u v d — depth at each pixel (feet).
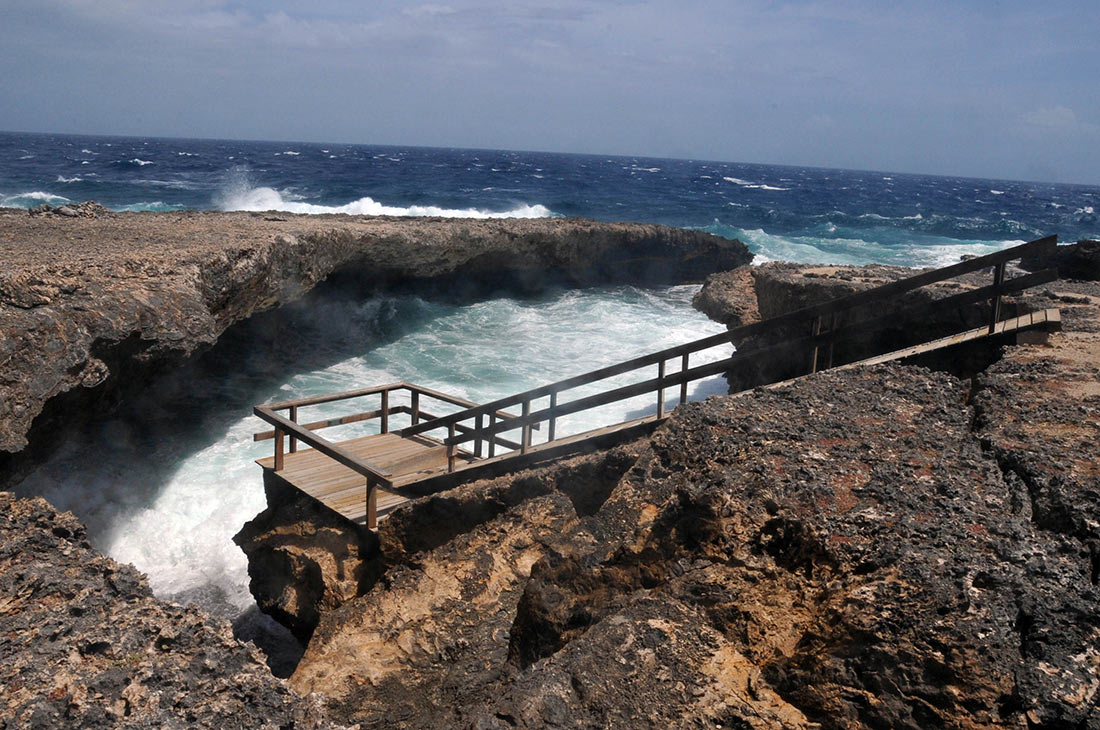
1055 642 10.30
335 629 19.99
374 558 22.70
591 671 11.51
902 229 162.61
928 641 10.45
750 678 11.27
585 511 21.61
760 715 10.64
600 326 63.82
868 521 13.03
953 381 21.02
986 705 9.71
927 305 23.84
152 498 33.63
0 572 13.25
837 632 11.25
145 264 32.14
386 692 17.83
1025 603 10.89
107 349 26.84
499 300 72.08
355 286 60.75
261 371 50.21
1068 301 33.22
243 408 44.34
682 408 18.78
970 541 12.40
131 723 9.59
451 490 21.95
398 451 28.58
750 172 614.34
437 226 63.77
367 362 52.95
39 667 10.39
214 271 35.22
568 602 14.64
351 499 24.41
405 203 164.76
